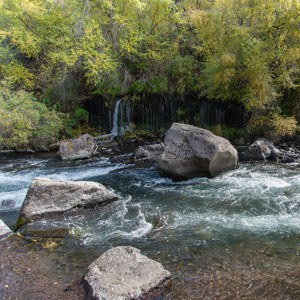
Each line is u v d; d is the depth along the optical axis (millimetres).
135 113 16766
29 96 15289
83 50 15742
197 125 15422
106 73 16453
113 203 7887
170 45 16109
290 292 4234
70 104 17688
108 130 17109
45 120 15086
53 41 15781
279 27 12117
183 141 9703
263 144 11648
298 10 11281
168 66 15859
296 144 12344
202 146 9367
